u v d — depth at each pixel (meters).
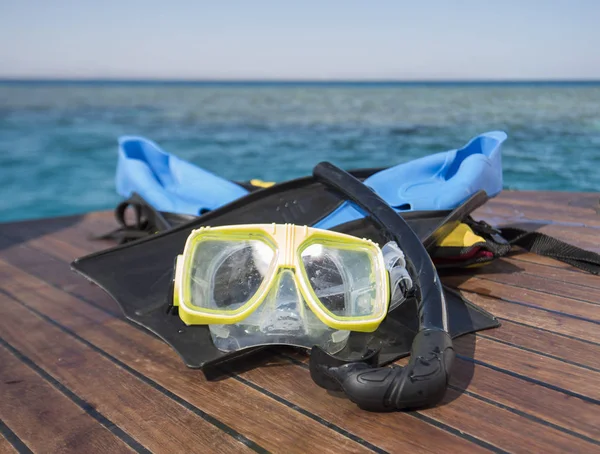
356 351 0.41
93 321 0.53
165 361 0.44
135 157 0.74
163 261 0.53
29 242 0.82
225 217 0.57
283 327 0.40
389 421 0.35
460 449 0.32
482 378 0.40
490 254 0.57
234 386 0.40
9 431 0.35
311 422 0.35
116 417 0.37
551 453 0.31
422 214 0.57
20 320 0.53
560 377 0.40
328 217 0.56
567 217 0.85
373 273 0.41
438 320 0.38
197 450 0.33
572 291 0.55
